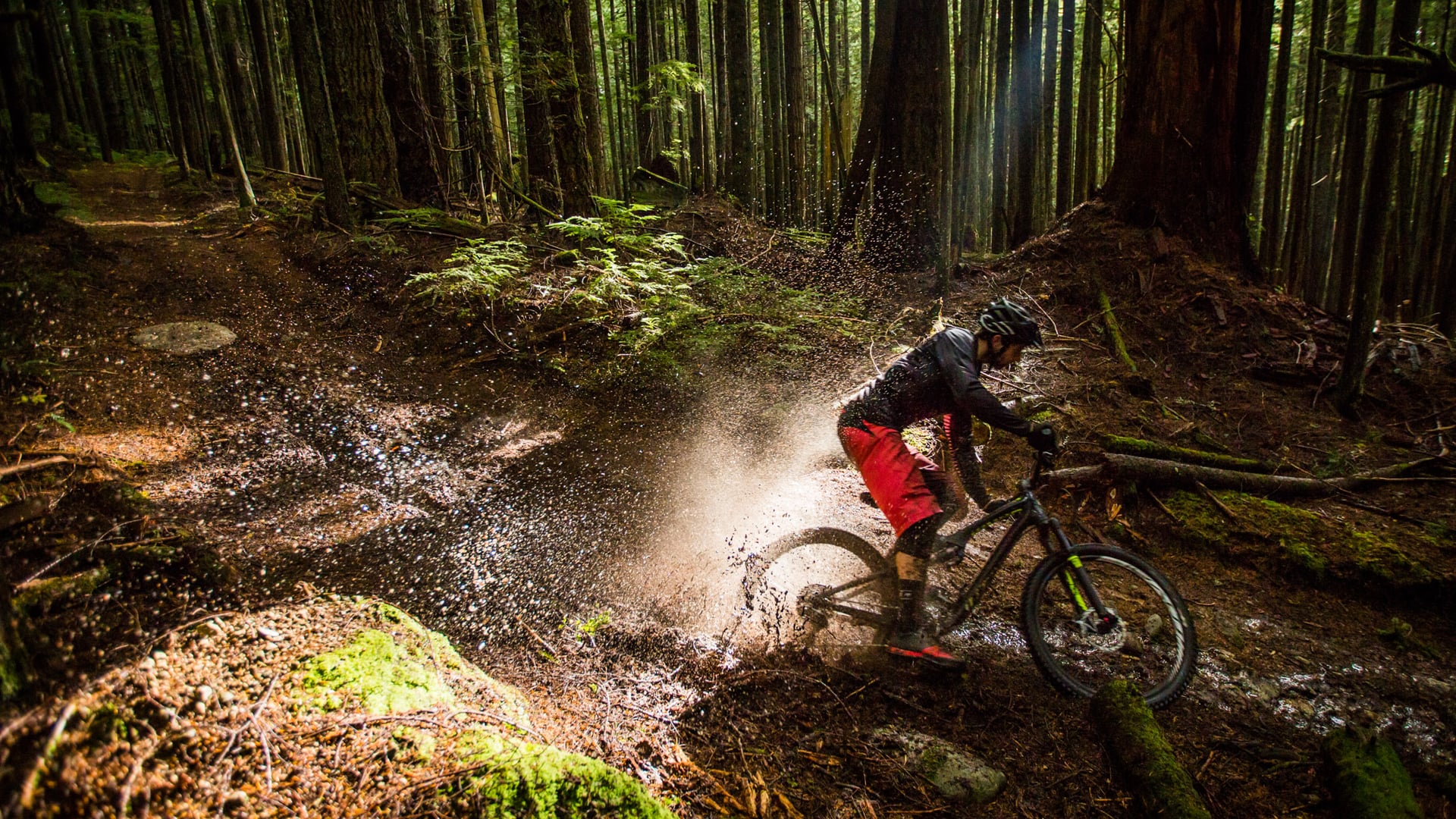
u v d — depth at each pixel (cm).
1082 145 938
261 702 202
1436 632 351
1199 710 292
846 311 669
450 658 259
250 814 166
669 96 1082
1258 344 583
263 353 530
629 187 1002
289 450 422
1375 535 406
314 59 686
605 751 236
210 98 1600
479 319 612
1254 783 258
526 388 549
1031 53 939
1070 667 311
